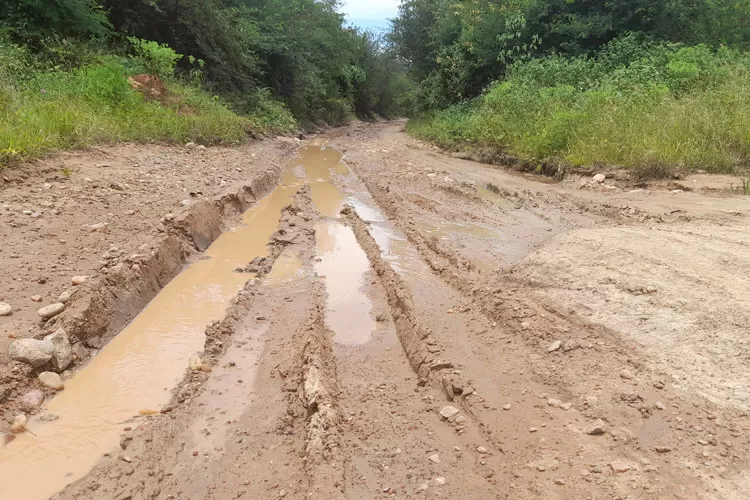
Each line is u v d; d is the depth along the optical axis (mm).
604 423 2953
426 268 6176
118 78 12758
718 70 12969
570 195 9406
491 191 10609
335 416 3281
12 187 6941
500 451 2879
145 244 5762
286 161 15945
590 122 12094
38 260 5016
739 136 10180
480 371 3703
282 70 27938
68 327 4023
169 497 2750
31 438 3176
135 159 10008
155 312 5070
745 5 19109
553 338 3973
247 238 7562
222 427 3367
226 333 4633
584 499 2416
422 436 3107
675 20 18312
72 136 9562
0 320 3969
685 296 4098
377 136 27188
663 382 3260
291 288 5719
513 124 14742
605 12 19156
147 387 3793
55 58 13711
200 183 9172
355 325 4883
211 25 20703
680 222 6840
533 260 5449
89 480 2811
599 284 4578
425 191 10586
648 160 9805
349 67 44000
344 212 9109
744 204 7656
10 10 13602
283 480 2830
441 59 25297
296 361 4078
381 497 2611
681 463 2594
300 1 31734
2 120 8555
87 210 6637
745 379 3184
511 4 20953
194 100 16625
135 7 18641
